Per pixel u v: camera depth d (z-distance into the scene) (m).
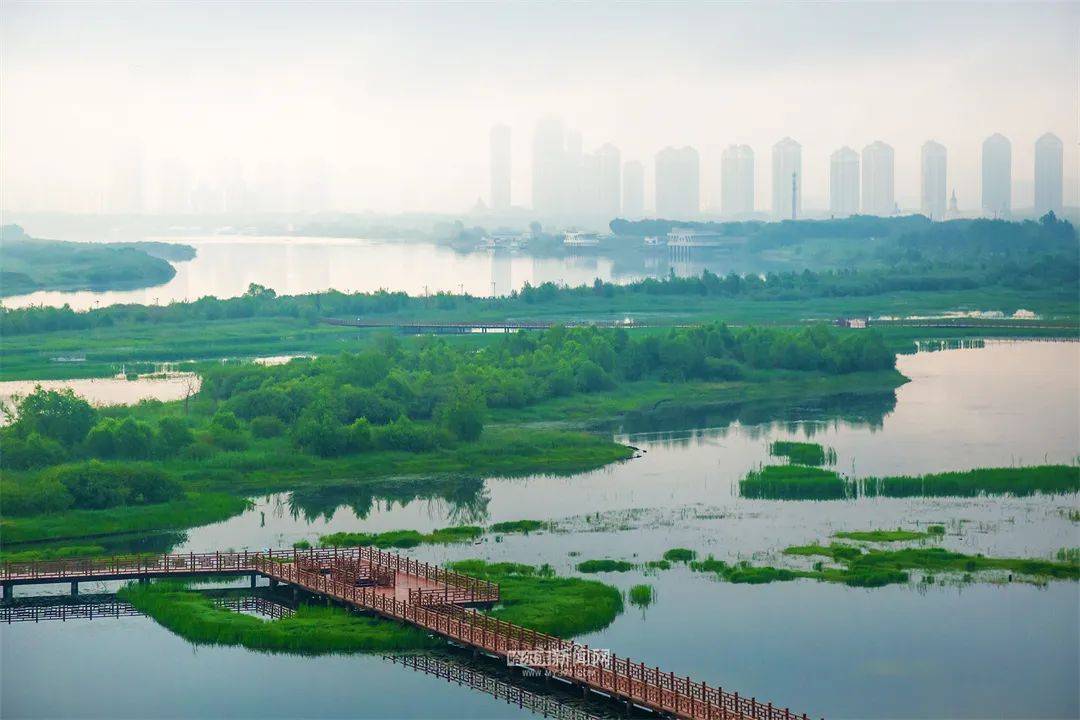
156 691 121.56
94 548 167.00
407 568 149.25
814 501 190.50
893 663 126.12
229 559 154.25
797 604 143.25
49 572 150.75
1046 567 155.12
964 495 193.38
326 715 115.69
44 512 180.12
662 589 148.50
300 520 183.88
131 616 142.62
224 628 134.12
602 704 117.31
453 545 167.50
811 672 124.06
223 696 119.75
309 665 127.31
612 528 175.62
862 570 153.62
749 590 148.00
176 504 186.62
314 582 145.25
